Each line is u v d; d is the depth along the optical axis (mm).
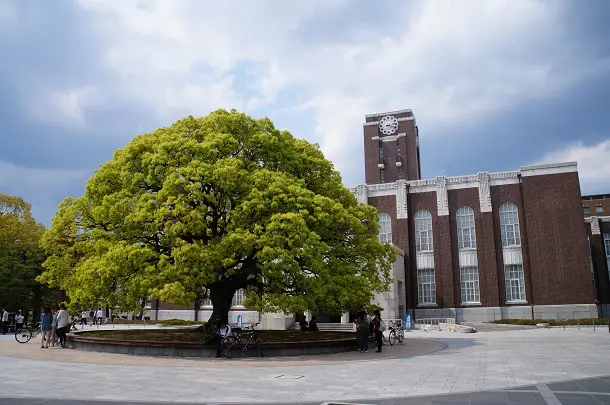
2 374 14766
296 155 25625
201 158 22469
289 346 20812
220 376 14531
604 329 38031
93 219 23906
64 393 11609
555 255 47062
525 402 10477
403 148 75875
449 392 11766
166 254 21828
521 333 34812
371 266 25141
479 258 49594
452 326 39219
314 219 22000
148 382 13320
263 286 23438
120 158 24109
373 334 24734
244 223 21578
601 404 10234
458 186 51906
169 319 53688
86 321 50438
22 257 46156
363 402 10594
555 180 48375
